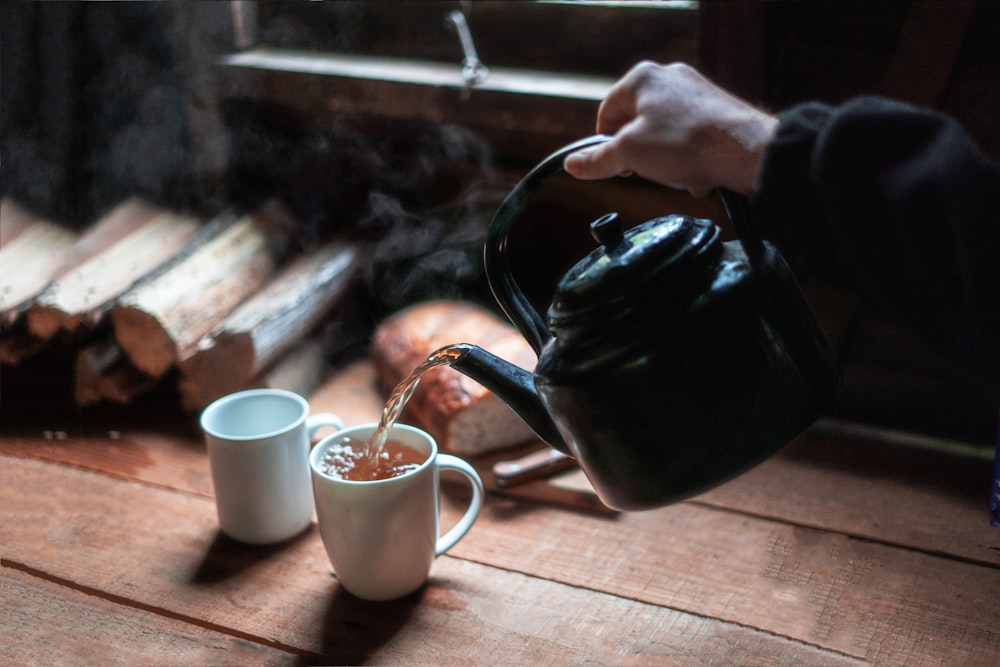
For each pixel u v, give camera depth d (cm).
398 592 91
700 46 116
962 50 104
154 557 99
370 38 148
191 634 87
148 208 150
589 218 141
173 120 150
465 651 84
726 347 58
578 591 92
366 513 86
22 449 119
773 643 84
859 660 82
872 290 62
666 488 61
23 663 82
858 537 99
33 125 144
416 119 143
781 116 61
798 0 111
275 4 149
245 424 106
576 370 60
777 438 61
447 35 142
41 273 132
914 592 90
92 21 142
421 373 81
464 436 116
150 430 125
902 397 118
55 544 100
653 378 58
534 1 134
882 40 109
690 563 96
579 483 108
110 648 85
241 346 124
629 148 62
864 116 57
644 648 84
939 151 55
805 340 61
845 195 58
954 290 58
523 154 141
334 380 138
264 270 139
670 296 59
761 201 62
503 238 68
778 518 103
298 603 91
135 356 125
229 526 100
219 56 147
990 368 61
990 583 91
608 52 132
